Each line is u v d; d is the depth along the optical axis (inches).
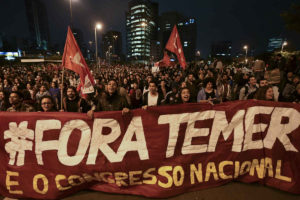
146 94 164.9
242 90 191.2
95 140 104.5
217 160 107.8
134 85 259.3
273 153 107.7
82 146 103.9
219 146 108.7
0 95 161.5
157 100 158.2
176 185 102.3
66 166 102.3
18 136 103.3
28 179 102.0
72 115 104.1
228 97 209.3
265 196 98.6
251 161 109.0
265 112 109.7
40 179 101.8
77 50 143.6
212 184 105.6
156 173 104.5
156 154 105.7
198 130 108.6
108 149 104.7
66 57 140.9
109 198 99.6
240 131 109.7
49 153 103.0
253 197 97.9
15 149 103.3
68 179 101.9
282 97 162.4
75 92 148.5
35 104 163.3
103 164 103.7
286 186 101.0
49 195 100.6
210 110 109.2
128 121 106.0
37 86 294.0
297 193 98.7
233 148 108.9
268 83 163.9
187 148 107.2
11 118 102.9
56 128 103.4
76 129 104.0
